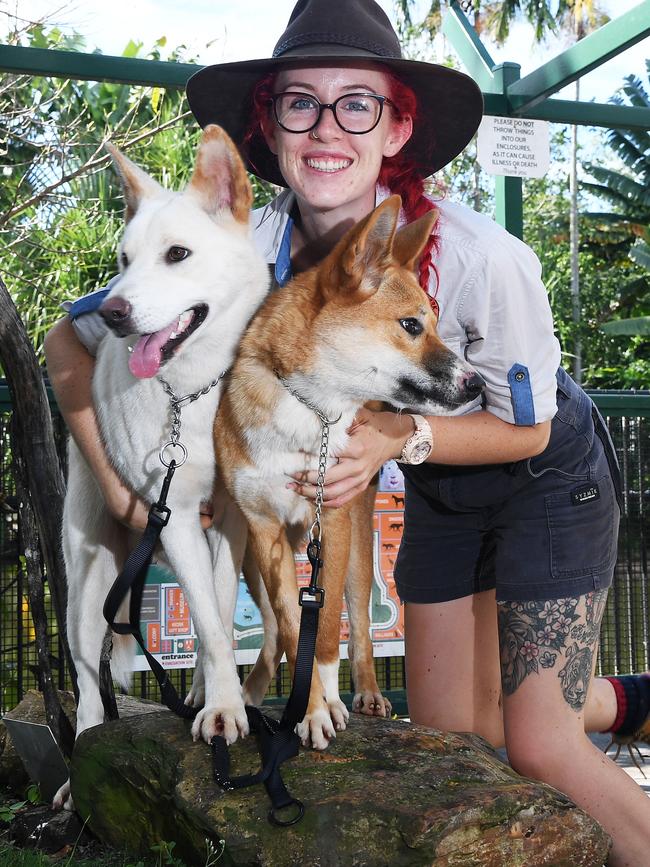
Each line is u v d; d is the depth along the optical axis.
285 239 3.23
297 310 2.70
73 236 9.02
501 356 2.85
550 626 2.91
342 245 2.65
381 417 2.77
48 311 8.93
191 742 2.58
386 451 2.72
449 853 2.16
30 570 3.40
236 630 4.45
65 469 4.47
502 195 5.03
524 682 2.92
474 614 3.33
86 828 2.94
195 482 2.79
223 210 2.92
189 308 2.72
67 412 2.97
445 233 2.88
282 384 2.65
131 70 4.21
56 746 3.26
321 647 2.76
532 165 4.92
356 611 3.18
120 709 3.57
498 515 3.10
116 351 2.86
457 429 2.79
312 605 2.42
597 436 3.17
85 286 9.24
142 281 2.66
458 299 2.85
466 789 2.31
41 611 3.40
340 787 2.32
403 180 3.13
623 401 5.13
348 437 2.67
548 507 2.97
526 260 2.88
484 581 3.30
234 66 3.00
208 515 2.97
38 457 3.36
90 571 3.14
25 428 3.35
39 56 4.09
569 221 28.27
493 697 3.39
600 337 23.05
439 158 3.33
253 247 2.97
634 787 2.83
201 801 2.35
